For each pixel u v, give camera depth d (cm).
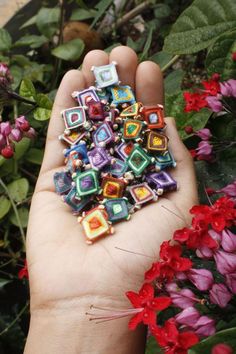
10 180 28
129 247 18
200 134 21
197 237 15
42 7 34
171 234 18
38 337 17
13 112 28
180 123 23
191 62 31
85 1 35
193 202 20
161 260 15
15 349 26
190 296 14
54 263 18
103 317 16
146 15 34
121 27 34
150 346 18
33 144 28
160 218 19
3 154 23
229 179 21
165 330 14
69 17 33
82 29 31
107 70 23
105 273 17
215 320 14
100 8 28
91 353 16
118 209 19
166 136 21
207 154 21
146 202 19
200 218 15
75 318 17
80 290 17
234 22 22
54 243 19
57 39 31
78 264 18
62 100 22
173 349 13
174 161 21
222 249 15
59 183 20
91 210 19
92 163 21
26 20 35
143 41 32
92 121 22
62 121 22
